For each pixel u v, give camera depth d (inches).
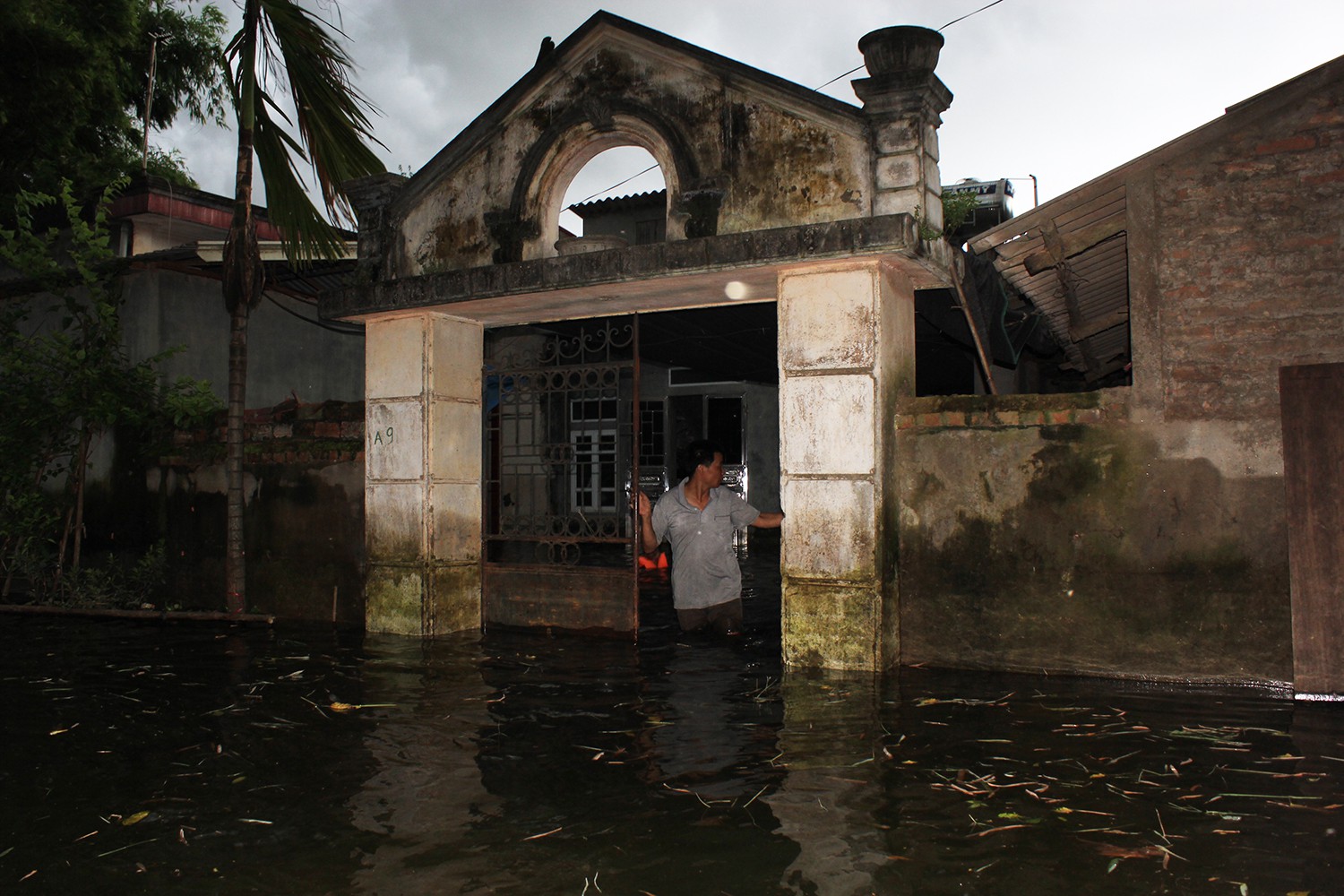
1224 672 212.8
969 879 118.3
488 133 286.2
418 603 290.8
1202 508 214.8
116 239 459.2
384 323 301.4
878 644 231.5
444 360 299.7
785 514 242.7
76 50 494.3
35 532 359.3
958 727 183.6
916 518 243.6
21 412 360.8
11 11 461.7
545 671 237.6
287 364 479.5
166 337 415.2
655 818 138.6
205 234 483.5
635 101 263.6
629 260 252.5
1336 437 202.8
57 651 265.0
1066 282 270.8
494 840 131.4
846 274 235.3
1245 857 124.0
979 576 236.2
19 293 431.5
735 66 246.7
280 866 124.1
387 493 298.5
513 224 280.1
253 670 239.9
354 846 130.0
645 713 195.5
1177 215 218.2
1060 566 227.9
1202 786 149.4
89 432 359.9
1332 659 201.5
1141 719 186.4
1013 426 233.3
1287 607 207.8
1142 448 220.4
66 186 373.4
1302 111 208.5
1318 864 121.6
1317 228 206.8
